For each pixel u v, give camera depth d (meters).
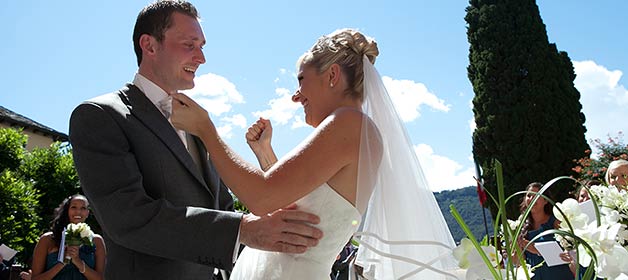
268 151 2.97
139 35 2.66
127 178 2.27
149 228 2.22
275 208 2.32
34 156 16.14
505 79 17.69
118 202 2.23
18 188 12.37
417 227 2.58
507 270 1.82
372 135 2.52
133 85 2.57
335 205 2.39
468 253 1.91
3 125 21.89
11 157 13.47
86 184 2.27
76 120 2.34
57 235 5.53
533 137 16.91
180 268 2.41
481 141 17.52
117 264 2.40
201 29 2.72
